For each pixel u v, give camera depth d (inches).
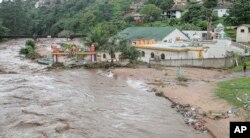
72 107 1482.5
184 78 2140.7
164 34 3211.1
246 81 1935.3
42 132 1162.6
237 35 3666.3
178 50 2608.3
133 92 1803.6
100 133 1165.7
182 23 4694.9
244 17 4101.9
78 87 1914.4
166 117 1357.0
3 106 1476.4
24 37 6053.2
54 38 6446.9
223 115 1321.4
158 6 5969.5
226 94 1601.9
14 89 1811.0
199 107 1467.8
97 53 3093.0
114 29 4163.4
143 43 3006.9
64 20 7741.1
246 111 1330.0
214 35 3245.6
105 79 2182.6
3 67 2716.5
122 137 1134.4
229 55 2711.6
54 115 1355.8
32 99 1604.3
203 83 1989.4
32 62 3085.6
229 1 5487.2
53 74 2378.2
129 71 2399.1
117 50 2807.6
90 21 6510.8
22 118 1309.1
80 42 5226.4
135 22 5467.5
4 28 5753.0
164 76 2236.7
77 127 1219.9
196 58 2637.8
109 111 1434.5
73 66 2679.6
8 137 1116.5
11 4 6707.7
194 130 1205.7
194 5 5000.0
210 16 4500.5
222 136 1128.8
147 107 1504.7
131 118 1342.3
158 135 1157.7
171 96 1680.6
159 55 2736.2
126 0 7637.8
